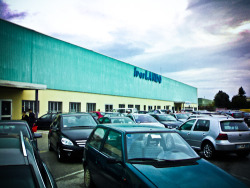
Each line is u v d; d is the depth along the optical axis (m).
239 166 6.64
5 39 17.80
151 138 3.85
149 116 13.28
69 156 6.80
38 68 20.44
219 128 7.34
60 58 22.88
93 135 4.98
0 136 3.27
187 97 65.94
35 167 2.55
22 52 19.11
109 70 30.89
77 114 8.69
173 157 3.59
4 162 2.46
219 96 103.25
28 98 19.20
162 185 2.75
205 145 7.67
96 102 27.91
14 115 17.89
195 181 2.91
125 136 3.73
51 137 8.64
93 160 4.33
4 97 17.22
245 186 2.98
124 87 34.44
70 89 23.91
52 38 22.08
